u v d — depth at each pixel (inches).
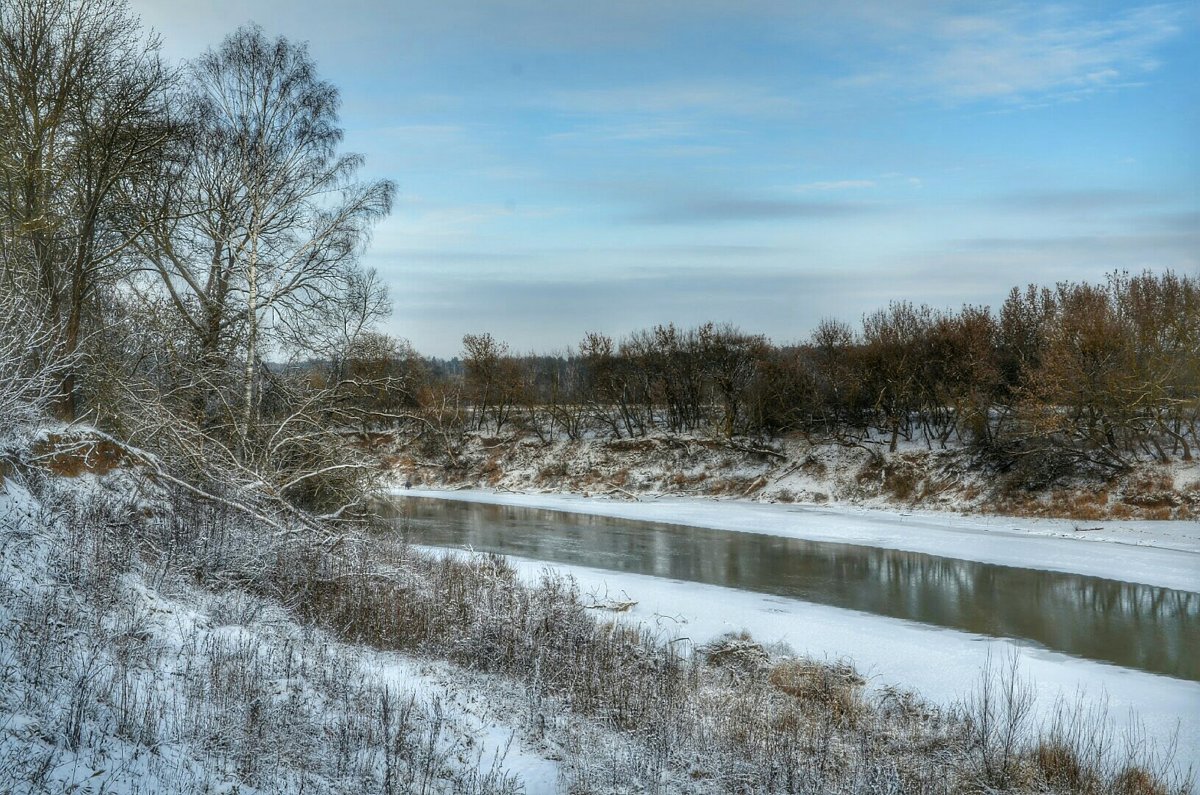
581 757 387.5
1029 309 1834.4
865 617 855.7
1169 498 1326.3
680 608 864.9
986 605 914.7
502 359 2416.3
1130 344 1440.7
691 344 2178.9
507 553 1214.3
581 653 561.3
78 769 244.2
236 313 913.5
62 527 501.7
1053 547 1216.8
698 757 408.5
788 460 1909.4
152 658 375.2
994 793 413.7
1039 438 1521.9
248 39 978.7
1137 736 536.4
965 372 1708.9
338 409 938.1
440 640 554.9
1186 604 914.1
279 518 728.3
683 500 1879.9
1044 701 601.9
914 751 461.7
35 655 314.5
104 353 811.4
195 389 863.1
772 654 681.6
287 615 535.2
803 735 466.6
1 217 793.6
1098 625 831.7
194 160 933.2
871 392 1883.6
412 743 353.1
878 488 1696.6
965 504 1536.7
